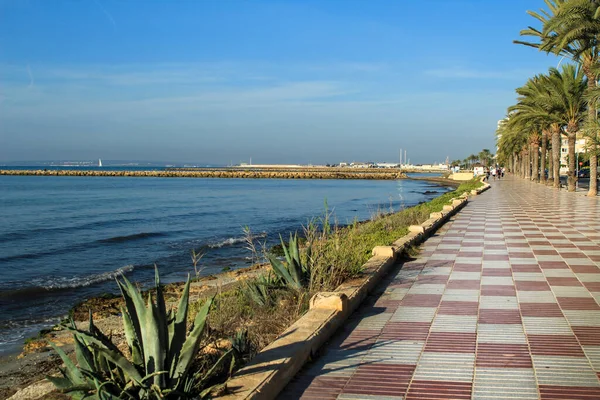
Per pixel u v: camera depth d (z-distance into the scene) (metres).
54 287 13.30
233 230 25.64
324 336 5.66
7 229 25.16
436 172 199.88
